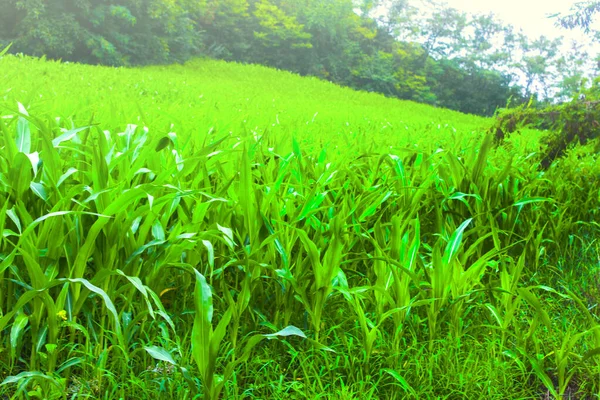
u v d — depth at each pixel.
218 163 3.03
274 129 6.13
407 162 4.45
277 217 2.72
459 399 2.47
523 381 2.69
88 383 2.19
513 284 2.75
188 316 2.67
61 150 3.24
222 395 2.30
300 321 2.82
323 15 41.03
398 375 2.34
